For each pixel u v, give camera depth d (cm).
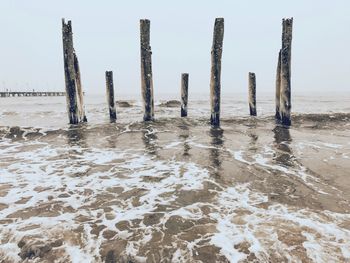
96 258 419
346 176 745
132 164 867
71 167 844
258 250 428
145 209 568
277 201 598
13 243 450
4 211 559
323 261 402
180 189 668
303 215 533
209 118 1638
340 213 542
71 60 1348
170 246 443
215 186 685
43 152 1015
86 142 1150
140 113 2067
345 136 1230
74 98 1388
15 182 721
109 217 536
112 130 1328
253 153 973
